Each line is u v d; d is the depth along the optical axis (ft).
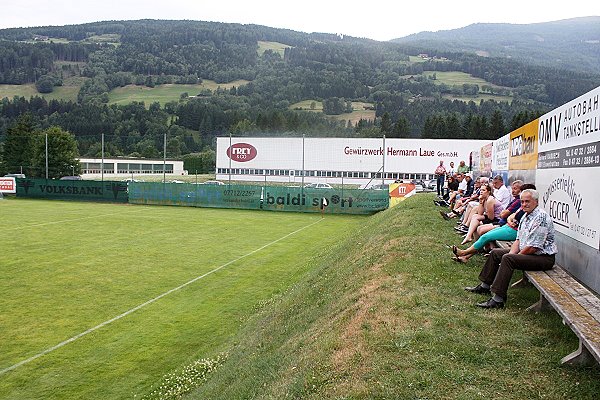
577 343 17.72
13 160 222.28
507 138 50.60
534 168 35.73
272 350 25.71
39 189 138.51
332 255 53.06
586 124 24.03
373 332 19.92
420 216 52.80
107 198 132.46
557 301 18.04
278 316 32.48
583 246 24.13
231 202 123.95
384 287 26.13
